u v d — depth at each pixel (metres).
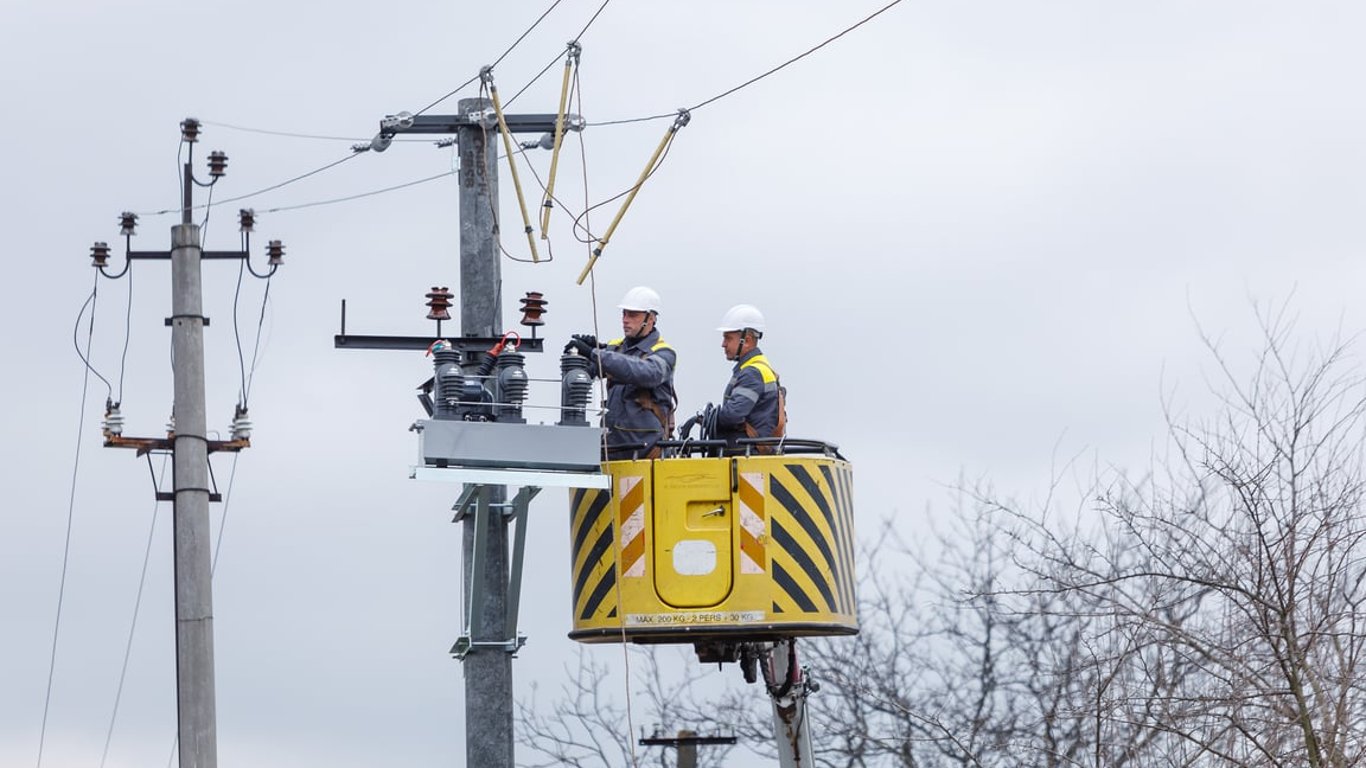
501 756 33.38
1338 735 29.20
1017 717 41.03
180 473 45.12
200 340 45.72
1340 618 29.80
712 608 30.06
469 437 29.25
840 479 31.20
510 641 33.66
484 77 34.44
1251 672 29.95
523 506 31.59
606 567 30.47
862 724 46.03
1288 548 29.75
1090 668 35.84
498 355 30.36
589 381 29.98
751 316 31.66
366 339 35.84
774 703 33.69
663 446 30.64
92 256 48.12
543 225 33.28
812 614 30.12
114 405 46.81
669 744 39.16
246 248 48.25
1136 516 32.56
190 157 47.75
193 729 44.00
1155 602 31.23
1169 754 31.16
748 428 31.11
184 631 44.38
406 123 36.44
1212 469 30.42
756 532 30.12
